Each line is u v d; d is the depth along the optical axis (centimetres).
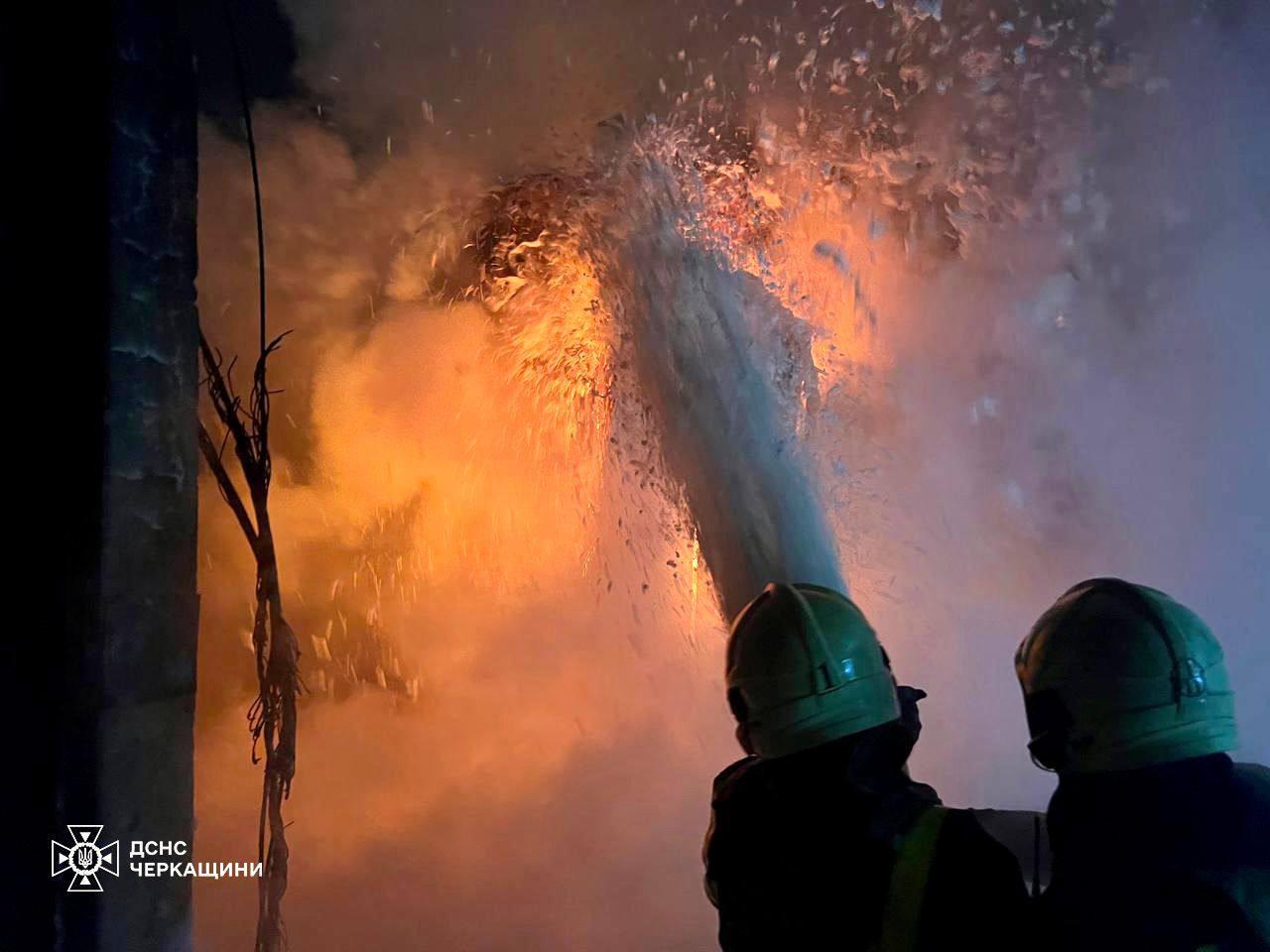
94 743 245
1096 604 165
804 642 171
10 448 250
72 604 246
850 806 163
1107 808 157
